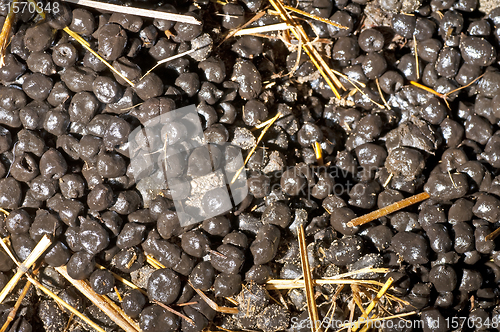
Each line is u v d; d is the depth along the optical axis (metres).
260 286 0.49
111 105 0.48
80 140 0.48
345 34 0.50
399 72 0.51
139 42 0.48
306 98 0.52
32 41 0.47
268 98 0.50
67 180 0.48
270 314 0.49
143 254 0.49
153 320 0.48
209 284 0.48
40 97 0.48
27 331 0.48
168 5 0.48
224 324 0.49
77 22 0.48
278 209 0.49
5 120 0.48
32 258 0.48
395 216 0.50
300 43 0.50
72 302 0.49
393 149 0.50
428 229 0.49
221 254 0.48
